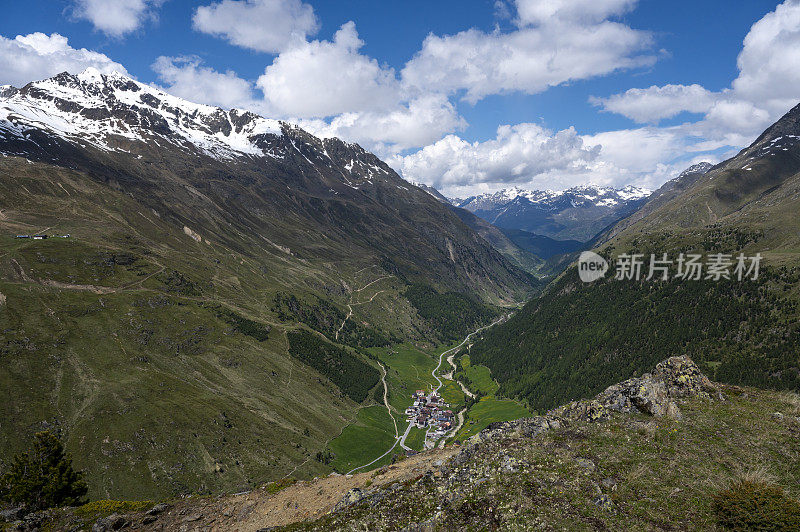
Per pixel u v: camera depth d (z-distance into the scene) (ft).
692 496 70.74
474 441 105.40
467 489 81.35
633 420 101.71
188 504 134.82
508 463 85.35
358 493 103.40
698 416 100.22
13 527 126.52
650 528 64.49
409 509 83.10
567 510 70.08
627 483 76.74
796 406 102.32
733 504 64.44
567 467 81.87
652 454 85.35
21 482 153.89
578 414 113.19
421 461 130.62
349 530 81.82
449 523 73.67
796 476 73.20
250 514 121.29
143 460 504.43
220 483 509.35
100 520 124.77
